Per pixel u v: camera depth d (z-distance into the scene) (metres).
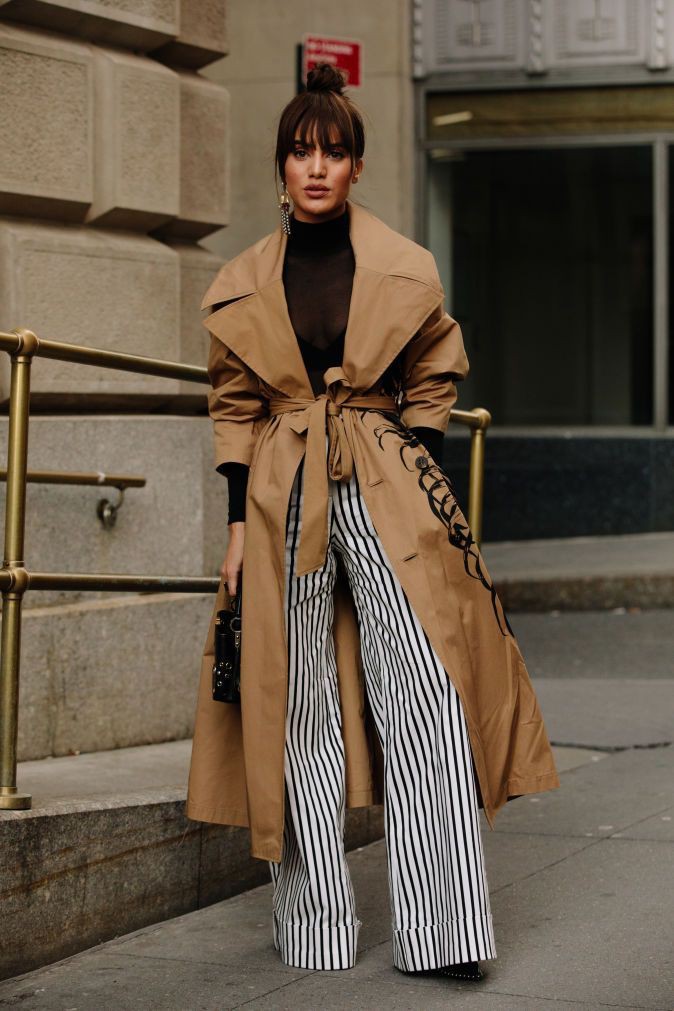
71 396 5.27
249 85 11.89
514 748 3.52
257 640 3.47
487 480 12.37
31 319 5.11
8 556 3.72
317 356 3.50
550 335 12.46
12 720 3.68
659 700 6.99
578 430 12.48
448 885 3.45
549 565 10.80
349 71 8.73
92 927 3.77
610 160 12.26
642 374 12.41
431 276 3.47
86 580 3.95
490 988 3.42
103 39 5.50
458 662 3.41
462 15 12.20
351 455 3.44
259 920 4.00
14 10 5.12
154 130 5.57
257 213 11.87
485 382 12.48
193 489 5.41
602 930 3.81
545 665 8.32
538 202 12.36
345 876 3.60
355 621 3.65
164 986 3.49
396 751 3.50
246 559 3.50
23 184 5.11
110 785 4.35
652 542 12.08
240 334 3.51
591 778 5.50
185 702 5.29
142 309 5.54
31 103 5.14
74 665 4.88
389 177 12.06
